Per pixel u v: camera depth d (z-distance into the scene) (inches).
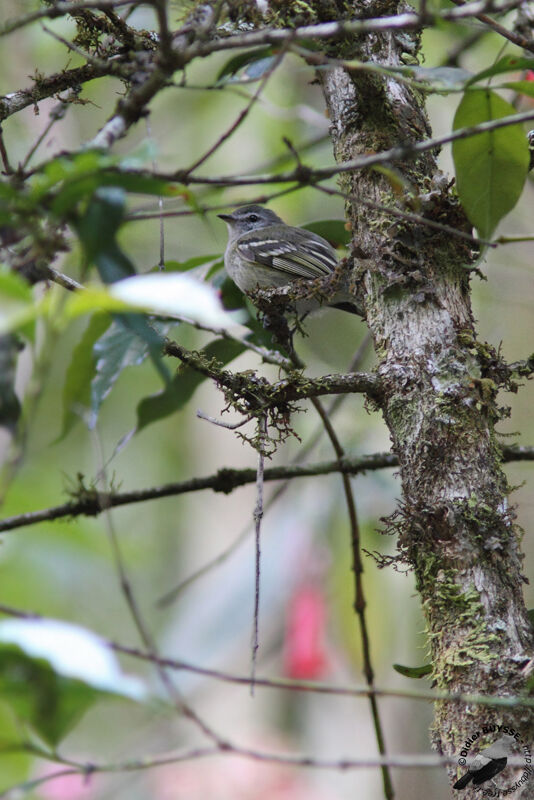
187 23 259.3
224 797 513.7
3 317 160.4
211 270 363.9
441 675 228.8
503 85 225.1
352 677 582.2
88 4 217.5
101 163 170.9
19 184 227.0
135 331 194.5
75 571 587.8
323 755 591.2
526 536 545.3
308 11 269.1
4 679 181.0
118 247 183.6
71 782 377.4
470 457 241.4
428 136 278.1
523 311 574.2
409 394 249.4
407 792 557.6
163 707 183.9
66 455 703.1
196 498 632.4
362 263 265.1
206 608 513.3
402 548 248.1
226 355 342.3
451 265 260.4
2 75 532.1
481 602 230.5
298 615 518.0
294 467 319.6
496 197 245.8
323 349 593.3
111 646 185.6
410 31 281.3
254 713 588.1
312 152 543.5
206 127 624.4
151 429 761.6
